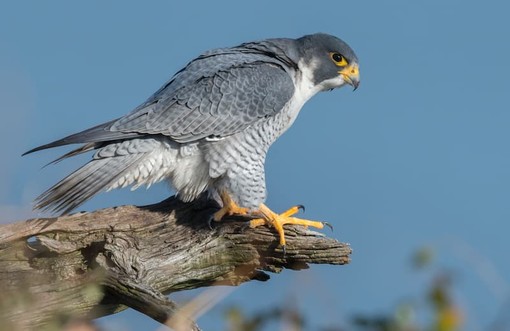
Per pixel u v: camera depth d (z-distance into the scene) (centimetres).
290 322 596
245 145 1229
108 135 1133
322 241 1086
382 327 538
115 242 1052
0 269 1020
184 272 1086
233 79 1249
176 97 1212
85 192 1117
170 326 870
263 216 1120
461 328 552
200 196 1212
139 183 1194
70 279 1015
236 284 1138
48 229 1034
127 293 977
